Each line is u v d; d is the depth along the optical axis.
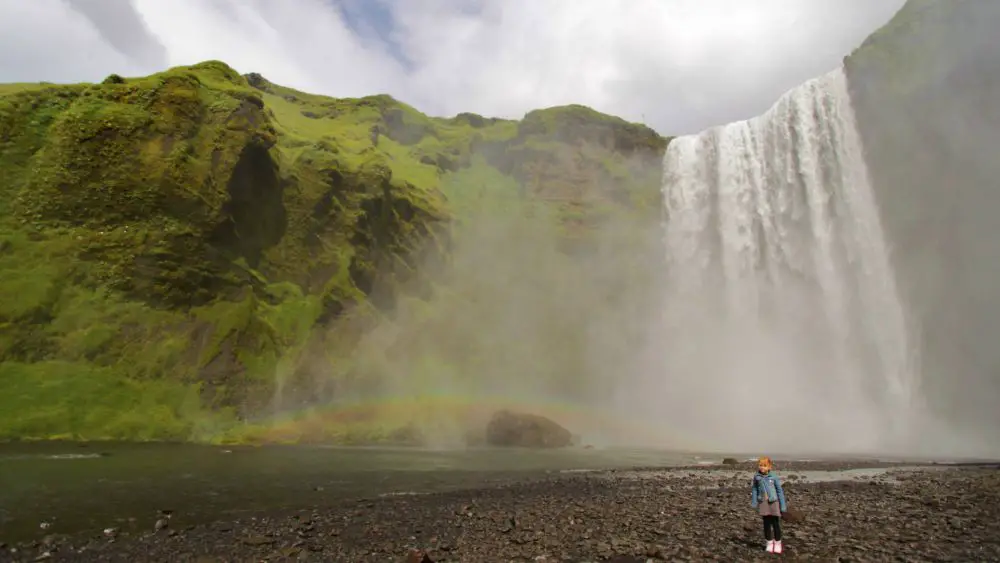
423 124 133.50
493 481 27.31
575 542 13.74
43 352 48.34
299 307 67.31
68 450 35.75
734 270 85.38
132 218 58.03
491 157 126.50
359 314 71.31
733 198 87.62
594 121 124.44
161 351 53.19
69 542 14.48
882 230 69.44
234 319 58.47
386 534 15.18
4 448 35.47
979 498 19.78
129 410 47.59
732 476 28.81
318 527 16.20
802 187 78.94
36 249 53.03
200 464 31.20
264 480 26.30
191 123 65.56
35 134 58.91
